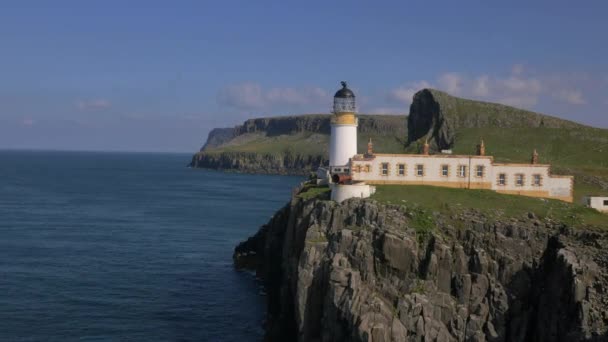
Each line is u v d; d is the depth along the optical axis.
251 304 79.25
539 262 57.88
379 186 73.56
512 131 193.38
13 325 68.50
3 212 156.38
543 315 53.81
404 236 58.06
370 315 51.88
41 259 100.19
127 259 102.31
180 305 77.94
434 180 76.31
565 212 65.50
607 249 55.03
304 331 57.31
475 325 54.56
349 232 59.28
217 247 115.56
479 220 62.09
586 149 169.25
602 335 47.56
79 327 68.81
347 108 84.25
